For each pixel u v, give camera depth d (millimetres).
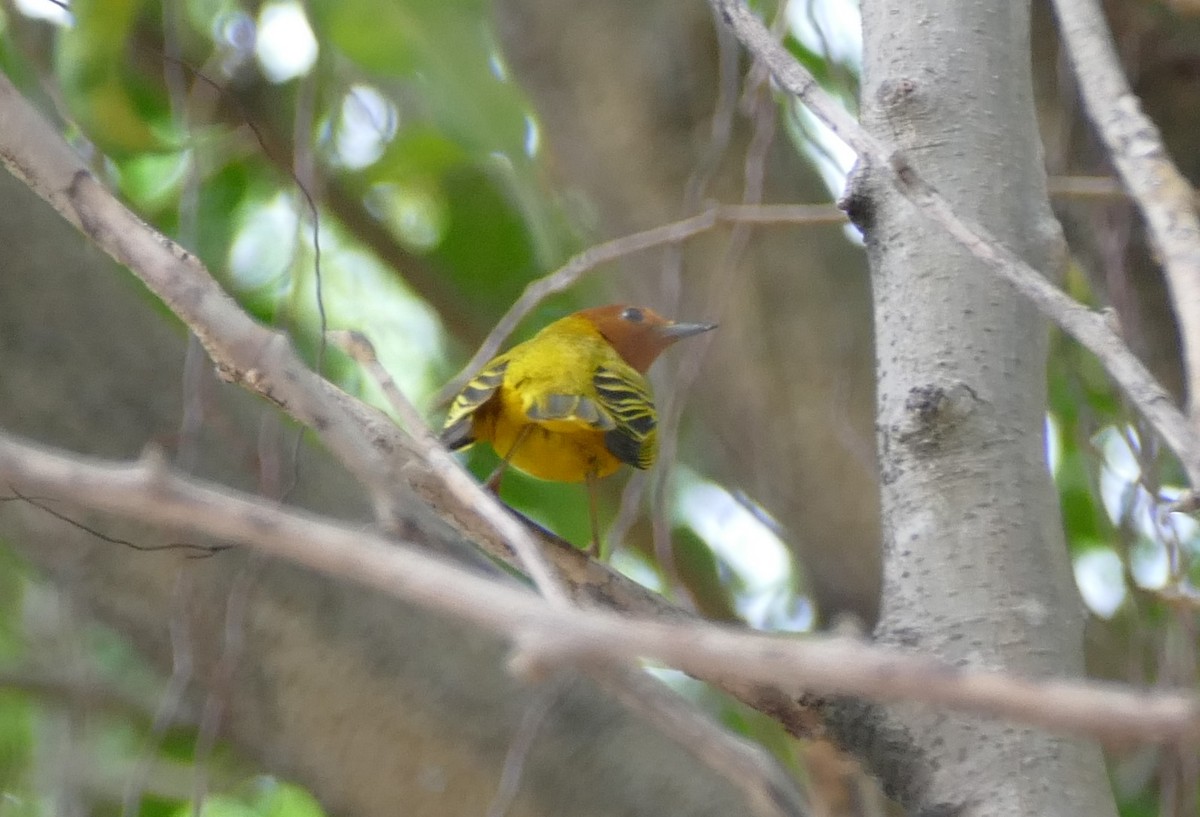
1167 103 12508
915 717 6562
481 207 16656
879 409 7203
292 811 15445
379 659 9508
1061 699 3070
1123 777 12750
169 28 11734
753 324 14133
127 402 9844
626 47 14672
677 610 7262
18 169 6586
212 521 3596
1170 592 6820
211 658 9648
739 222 11844
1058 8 6371
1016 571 6695
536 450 10273
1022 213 7375
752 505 14031
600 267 14883
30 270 9859
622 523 11078
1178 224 5504
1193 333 5137
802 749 6953
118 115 12836
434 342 17266
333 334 7312
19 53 13312
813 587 14047
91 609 9844
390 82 15625
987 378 6973
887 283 7293
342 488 9852
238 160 15414
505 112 14203
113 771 13969
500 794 8938
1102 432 13570
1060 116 12516
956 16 7691
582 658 3322
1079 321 5492
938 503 6844
